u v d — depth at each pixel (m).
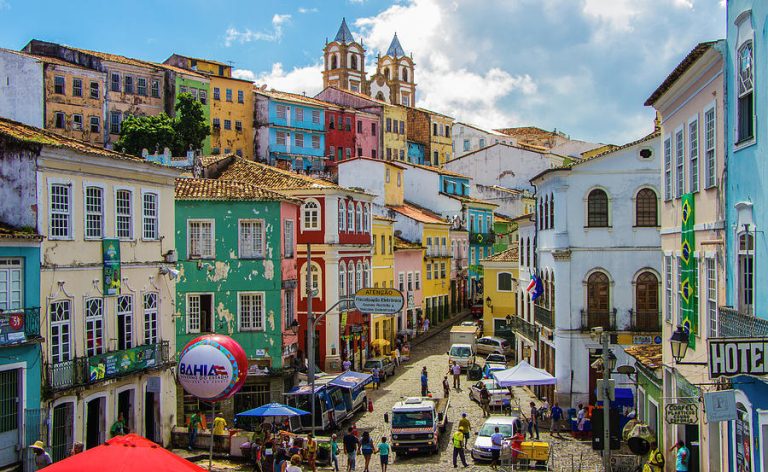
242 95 81.69
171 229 29.77
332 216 46.53
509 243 83.69
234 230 39.09
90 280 25.38
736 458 17.94
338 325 46.50
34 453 20.91
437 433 32.06
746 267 17.72
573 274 36.56
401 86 124.69
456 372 44.28
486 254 81.94
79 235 24.94
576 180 36.44
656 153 36.16
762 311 16.38
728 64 18.53
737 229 17.95
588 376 36.41
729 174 18.53
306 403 33.84
